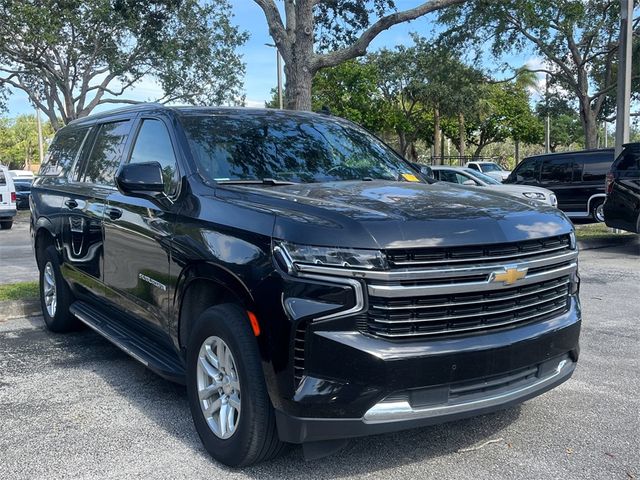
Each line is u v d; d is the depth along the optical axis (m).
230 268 3.59
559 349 3.86
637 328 6.90
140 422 4.44
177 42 29.34
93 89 30.66
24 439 4.16
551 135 63.62
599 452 3.95
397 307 3.28
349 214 3.43
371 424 3.25
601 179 16.88
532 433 4.22
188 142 4.59
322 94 38.88
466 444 4.06
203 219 3.98
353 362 3.21
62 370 5.60
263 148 4.75
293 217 3.46
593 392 4.98
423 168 5.45
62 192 6.34
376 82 40.75
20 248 15.48
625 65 15.68
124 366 5.71
